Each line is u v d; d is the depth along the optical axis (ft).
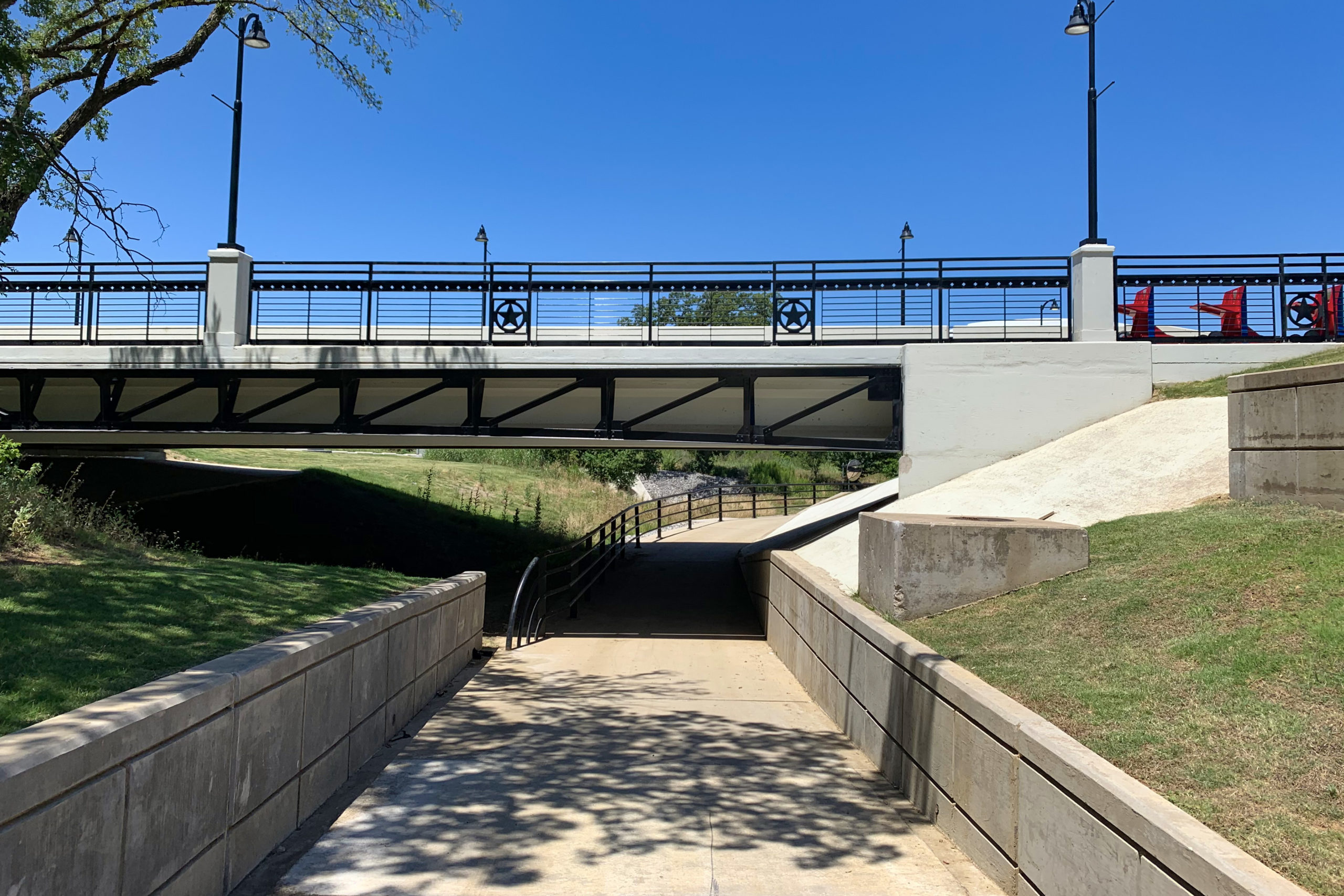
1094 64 45.93
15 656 15.34
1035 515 33.24
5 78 34.65
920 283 46.29
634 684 31.78
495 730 24.77
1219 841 9.31
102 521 31.63
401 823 17.28
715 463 140.15
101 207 39.04
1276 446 24.76
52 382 50.14
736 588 58.90
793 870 15.28
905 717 19.43
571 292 47.62
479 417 46.55
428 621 27.84
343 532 66.08
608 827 17.29
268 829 15.42
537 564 43.60
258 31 47.85
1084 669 17.12
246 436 49.14
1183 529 24.26
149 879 11.30
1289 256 44.55
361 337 51.90
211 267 46.42
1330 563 17.89
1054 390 42.45
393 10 44.16
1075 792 11.57
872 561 28.53
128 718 10.91
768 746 23.56
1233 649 15.70
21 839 8.79
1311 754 11.91
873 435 48.85
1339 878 9.34
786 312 46.60
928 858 15.71
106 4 44.06
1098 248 44.39
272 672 15.28
